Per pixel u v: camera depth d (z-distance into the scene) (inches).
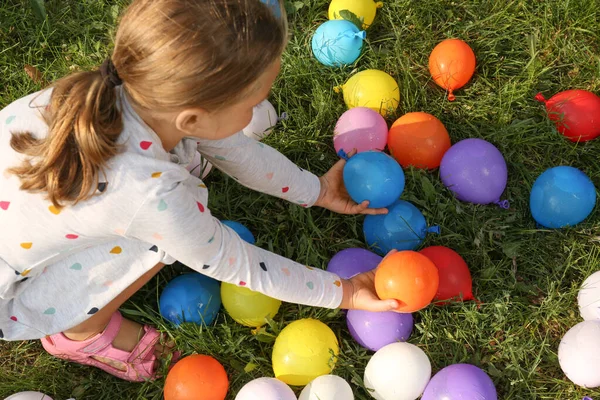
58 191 47.3
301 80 87.1
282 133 82.6
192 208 50.8
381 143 77.2
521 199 77.9
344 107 84.6
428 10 92.9
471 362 67.9
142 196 48.0
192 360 62.8
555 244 74.6
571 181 71.1
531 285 72.8
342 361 65.6
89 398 68.6
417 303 60.9
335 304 63.4
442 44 83.9
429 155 75.5
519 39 91.0
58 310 60.8
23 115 51.6
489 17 91.4
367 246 74.9
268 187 70.1
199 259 54.1
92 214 49.9
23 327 60.3
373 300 62.9
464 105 85.4
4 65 90.4
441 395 59.5
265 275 58.9
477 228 74.9
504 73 88.4
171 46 41.8
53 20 94.6
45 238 53.0
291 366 62.4
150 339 67.9
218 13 42.0
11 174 50.3
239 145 64.8
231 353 69.0
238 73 43.7
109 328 65.7
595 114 78.9
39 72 89.5
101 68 46.0
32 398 63.0
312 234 76.2
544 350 68.2
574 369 62.1
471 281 69.6
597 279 66.5
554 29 90.9
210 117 46.6
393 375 60.3
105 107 45.4
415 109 84.5
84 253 58.6
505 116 83.3
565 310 70.1
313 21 93.9
